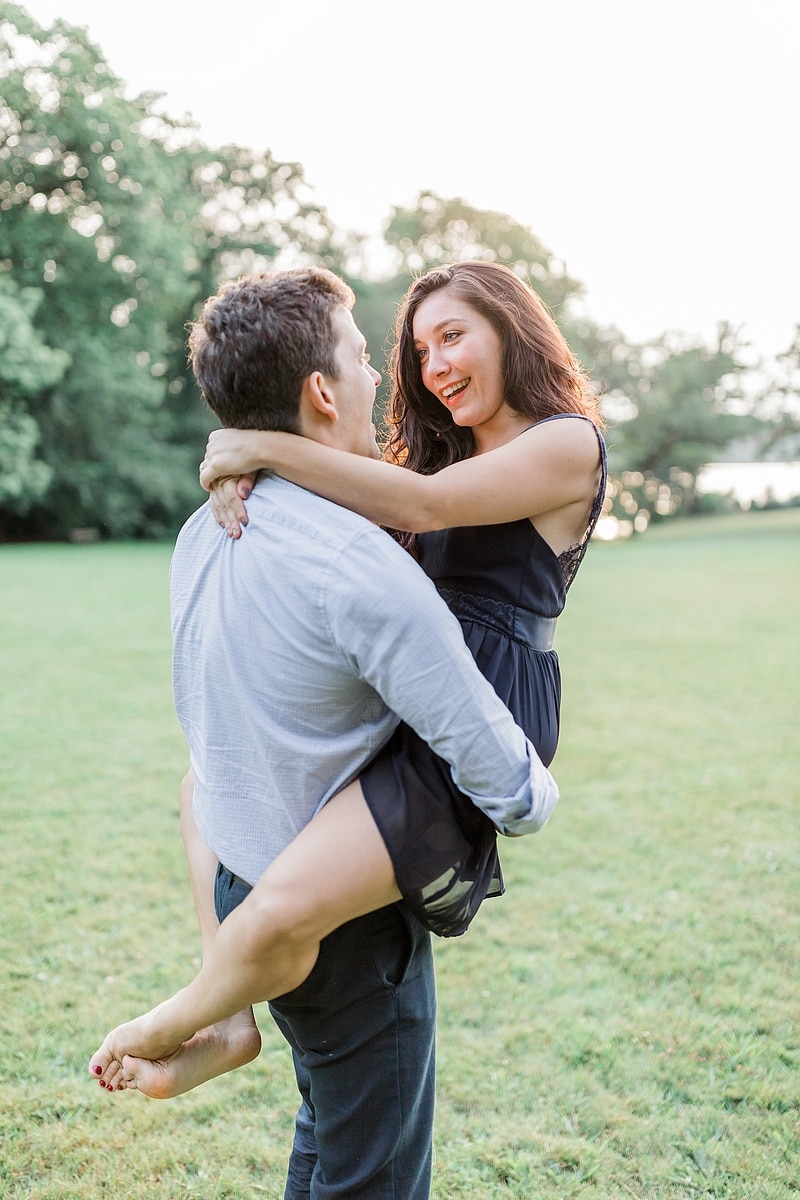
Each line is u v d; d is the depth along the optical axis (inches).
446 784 52.7
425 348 65.3
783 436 1752.0
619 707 280.2
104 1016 110.5
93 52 1021.8
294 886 49.6
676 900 144.1
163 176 1067.9
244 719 53.1
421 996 57.1
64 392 1067.3
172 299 1130.7
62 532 1159.6
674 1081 98.1
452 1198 81.7
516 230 1370.6
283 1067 103.0
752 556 894.4
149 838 168.7
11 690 286.8
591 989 117.7
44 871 153.2
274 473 54.6
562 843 169.0
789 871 155.4
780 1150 87.7
